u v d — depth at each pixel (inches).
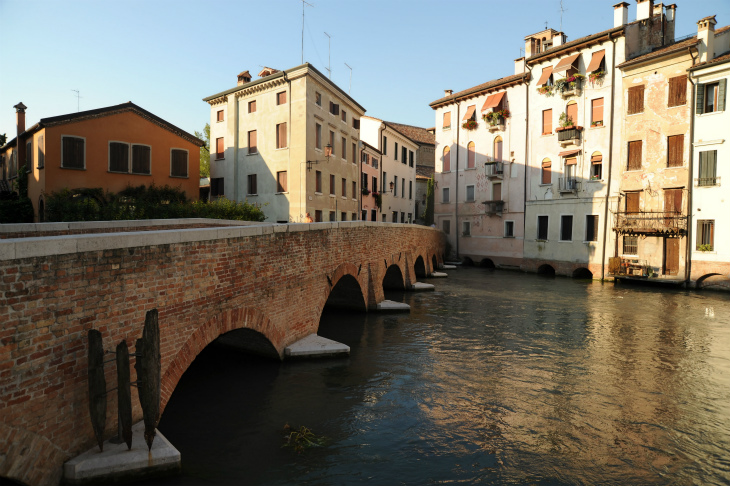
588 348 621.9
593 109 1378.0
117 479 249.9
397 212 2064.5
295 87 1220.5
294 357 510.0
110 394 264.5
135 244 279.9
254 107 1326.3
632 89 1267.2
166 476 267.7
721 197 1086.4
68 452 240.5
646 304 947.3
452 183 1855.3
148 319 259.9
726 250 1079.6
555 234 1472.7
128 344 276.5
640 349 617.9
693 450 348.5
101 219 869.2
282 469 309.3
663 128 1197.7
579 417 404.5
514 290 1142.3
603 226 1330.0
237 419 383.9
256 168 1311.5
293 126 1225.4
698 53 1127.6
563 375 513.0
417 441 355.9
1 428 203.3
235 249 392.8
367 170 1729.8
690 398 448.8
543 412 414.3
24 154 1104.2
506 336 683.4
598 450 347.3
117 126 1029.2
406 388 465.7
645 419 401.7
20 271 211.5
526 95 1557.6
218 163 1411.2
